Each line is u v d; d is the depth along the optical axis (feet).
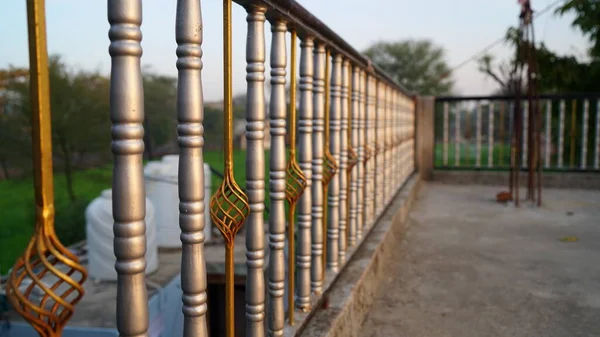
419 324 7.93
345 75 8.14
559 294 9.19
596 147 24.02
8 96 27.66
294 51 5.73
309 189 6.36
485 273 10.46
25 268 2.47
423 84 107.04
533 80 19.94
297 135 6.41
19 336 12.16
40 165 2.43
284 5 5.01
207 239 17.28
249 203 4.84
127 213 2.93
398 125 17.40
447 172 25.32
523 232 14.26
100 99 32.12
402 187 18.90
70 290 2.62
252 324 4.98
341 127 8.16
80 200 24.90
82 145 31.55
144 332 3.07
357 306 7.69
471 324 7.90
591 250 12.27
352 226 9.24
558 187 23.66
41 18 2.36
